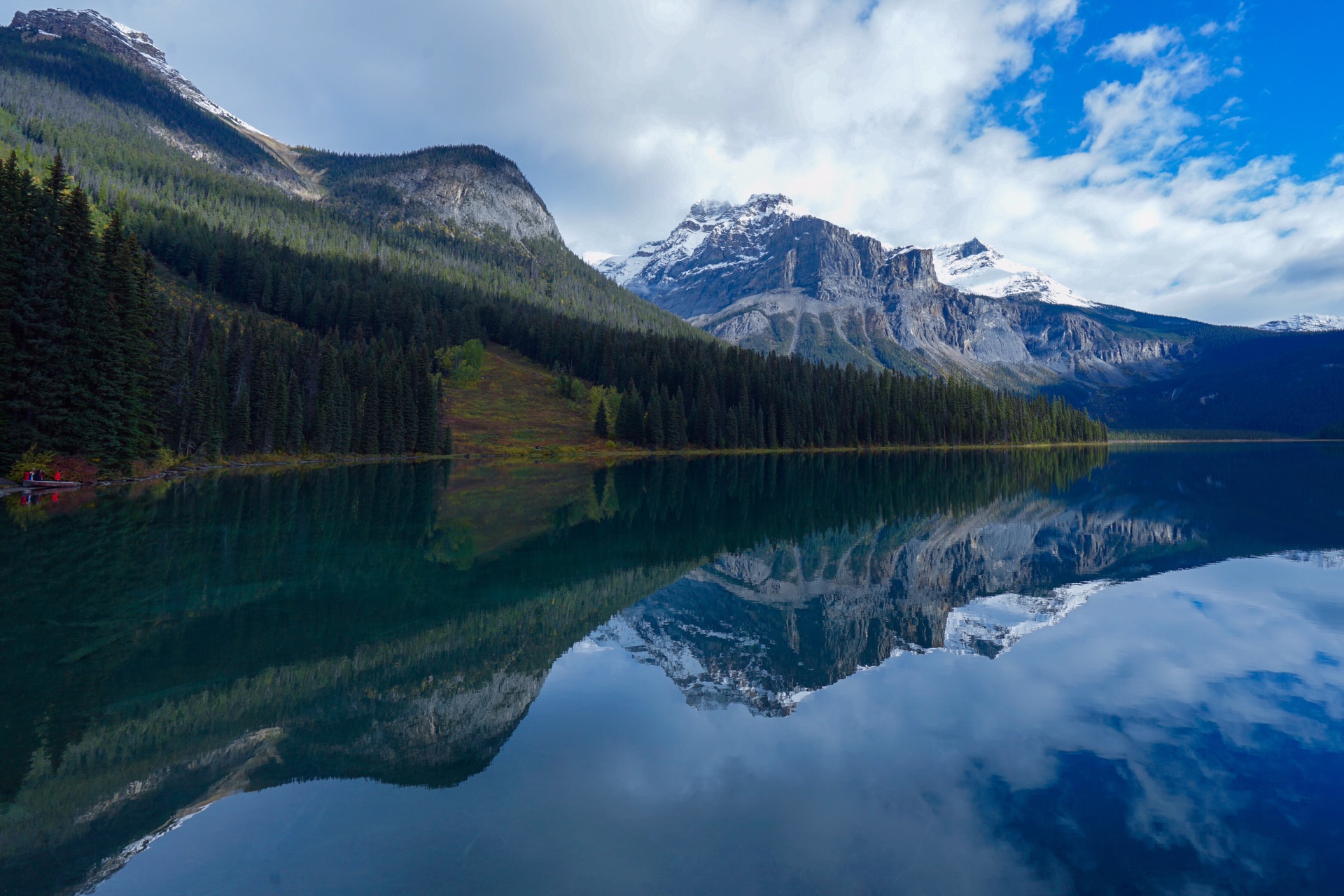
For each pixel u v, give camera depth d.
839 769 12.19
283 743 12.98
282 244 186.12
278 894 8.41
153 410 63.94
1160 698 15.67
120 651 17.88
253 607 22.41
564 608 23.64
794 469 96.75
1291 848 9.60
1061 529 43.66
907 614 23.88
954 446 163.62
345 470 79.50
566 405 148.50
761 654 19.14
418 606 23.25
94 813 10.42
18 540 30.83
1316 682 16.59
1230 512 50.78
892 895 8.45
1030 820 10.38
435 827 10.04
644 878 8.77
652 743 13.16
